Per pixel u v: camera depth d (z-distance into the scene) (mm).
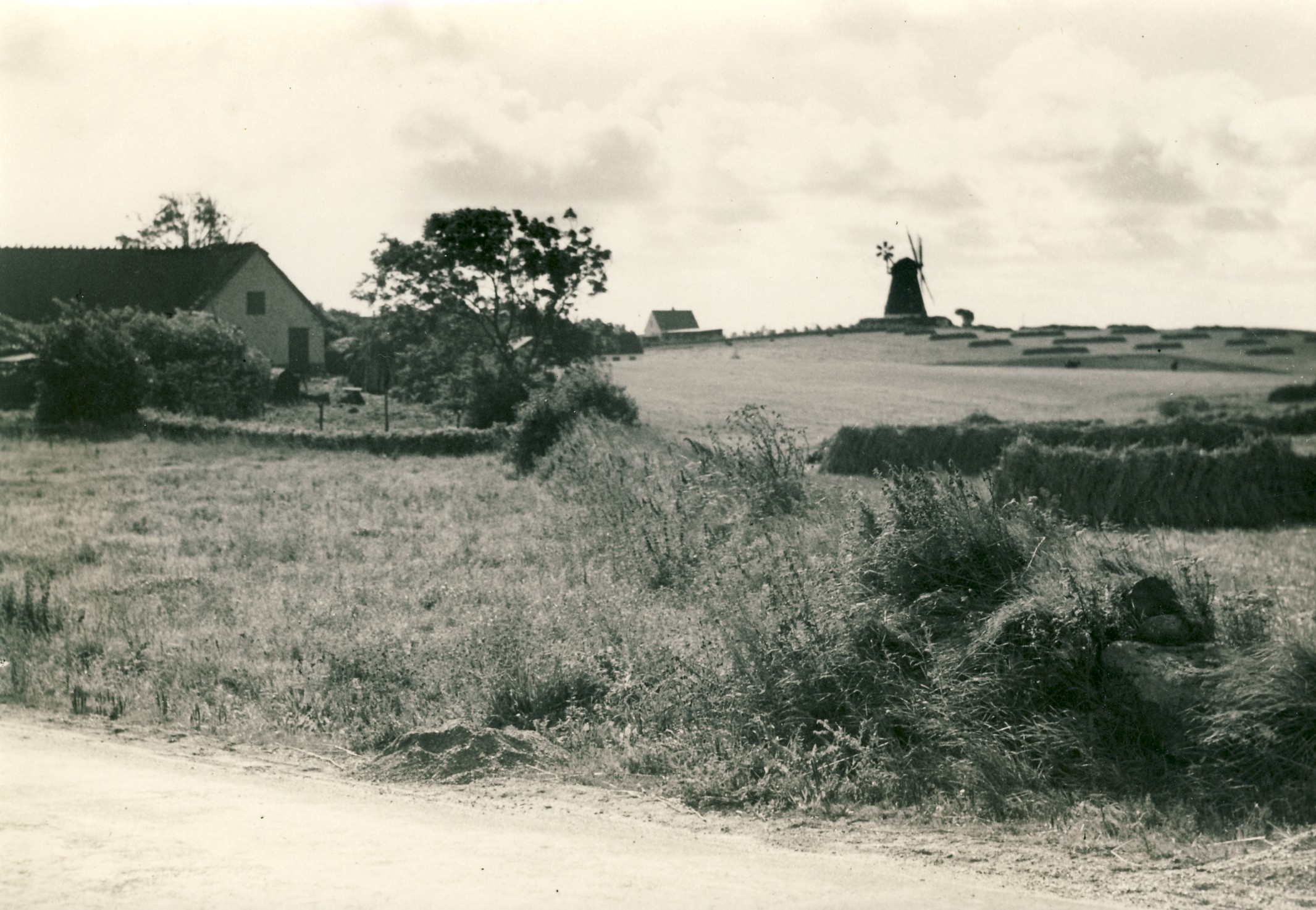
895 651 8078
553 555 15508
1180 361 88438
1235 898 4734
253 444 34000
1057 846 5637
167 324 43688
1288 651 6684
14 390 41656
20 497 22906
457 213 52312
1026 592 8070
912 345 107000
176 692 9312
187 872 4270
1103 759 6719
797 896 4504
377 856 4816
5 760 6719
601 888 4457
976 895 4715
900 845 5707
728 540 14180
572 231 53719
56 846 4562
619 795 6773
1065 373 81000
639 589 12602
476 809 6316
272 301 62031
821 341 114500
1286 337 100312
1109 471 22719
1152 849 5492
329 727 8406
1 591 12516
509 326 54469
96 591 13375
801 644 8203
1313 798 5973
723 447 17984
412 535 18203
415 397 53781
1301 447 25094
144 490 24375
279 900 3961
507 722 8562
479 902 4105
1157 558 8656
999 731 7031
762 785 6766
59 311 57938
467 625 10906
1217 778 6297
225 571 15094
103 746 7512
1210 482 22578
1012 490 10938
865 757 7047
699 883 4668
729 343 123625
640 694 8625
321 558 16062
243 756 7551
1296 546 18844
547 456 26047
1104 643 7398
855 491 12836
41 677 9609
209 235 79750
